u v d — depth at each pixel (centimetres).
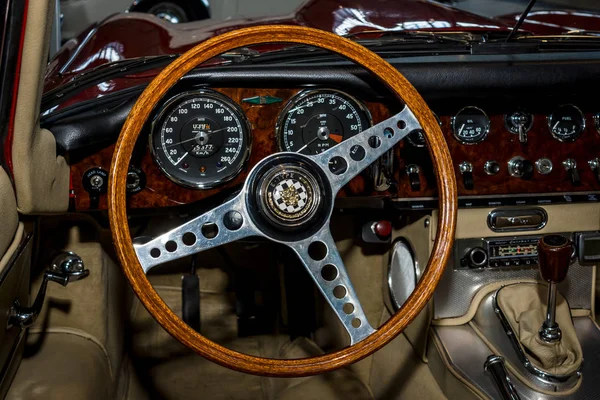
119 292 250
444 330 215
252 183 155
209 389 249
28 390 184
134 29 220
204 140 186
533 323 200
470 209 212
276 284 288
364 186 201
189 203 193
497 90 193
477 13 249
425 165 206
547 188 215
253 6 267
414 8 221
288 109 188
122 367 252
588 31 223
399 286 238
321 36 158
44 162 154
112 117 176
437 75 188
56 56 222
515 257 214
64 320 221
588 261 217
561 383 195
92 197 188
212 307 284
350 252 262
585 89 196
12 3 126
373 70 161
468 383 195
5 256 142
